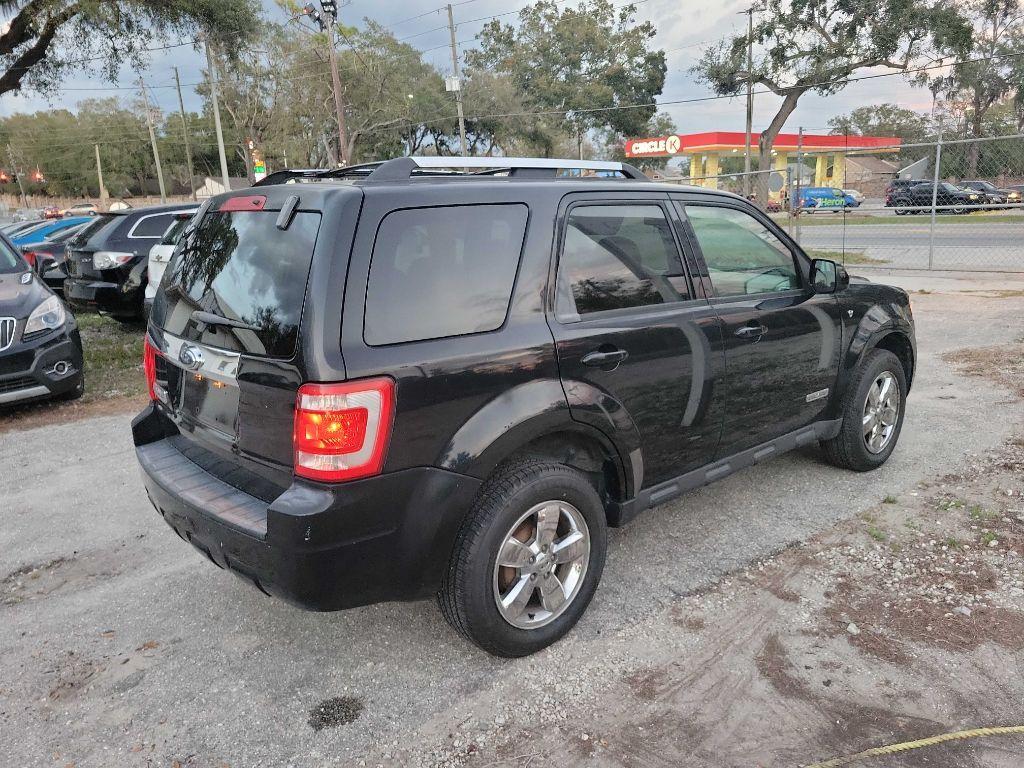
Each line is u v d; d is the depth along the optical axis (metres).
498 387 2.72
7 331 6.40
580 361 2.95
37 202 96.12
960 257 17.12
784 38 38.34
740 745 2.48
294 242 2.58
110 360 8.92
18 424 6.52
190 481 2.95
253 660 3.06
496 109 51.47
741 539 3.90
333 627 3.27
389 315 2.53
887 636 3.03
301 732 2.63
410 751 2.52
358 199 2.54
